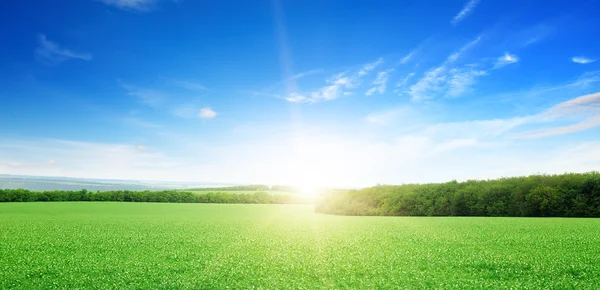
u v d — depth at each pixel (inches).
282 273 318.7
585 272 307.7
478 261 354.3
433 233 591.8
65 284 285.0
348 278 300.7
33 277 307.9
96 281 292.4
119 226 772.0
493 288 265.1
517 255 381.1
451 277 297.4
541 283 277.6
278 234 612.1
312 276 308.0
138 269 332.5
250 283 287.1
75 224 821.9
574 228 616.1
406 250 422.9
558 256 371.6
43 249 450.9
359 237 556.7
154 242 510.6
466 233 581.3
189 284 282.8
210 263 358.6
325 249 439.2
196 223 865.5
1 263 362.6
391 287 271.7
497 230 610.5
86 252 427.2
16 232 647.1
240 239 543.5
